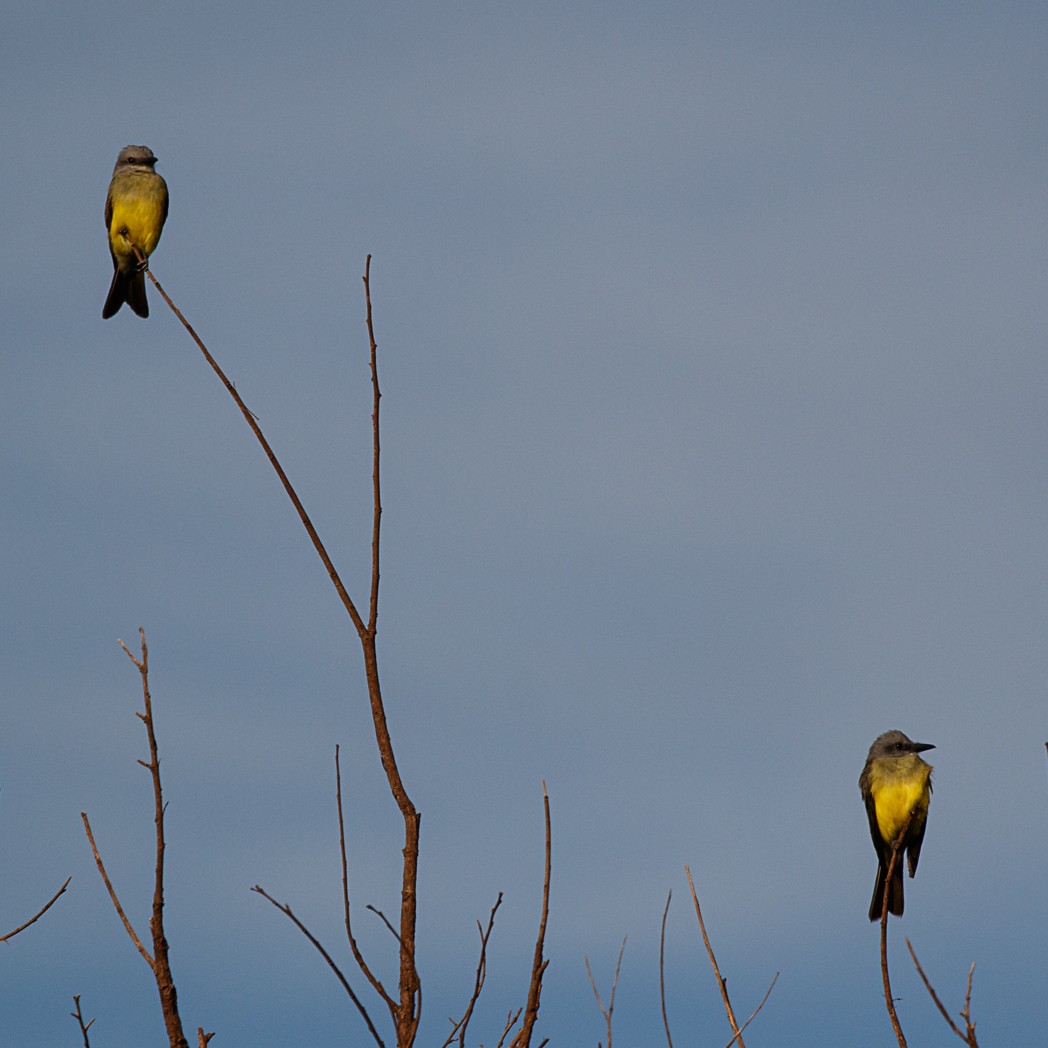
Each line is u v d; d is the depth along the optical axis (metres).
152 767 8.78
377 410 9.75
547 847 9.06
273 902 8.52
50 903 8.84
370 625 9.41
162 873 8.64
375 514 9.59
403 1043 8.36
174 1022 8.40
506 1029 8.88
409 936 8.84
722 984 9.90
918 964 9.21
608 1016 9.41
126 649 8.96
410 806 9.11
